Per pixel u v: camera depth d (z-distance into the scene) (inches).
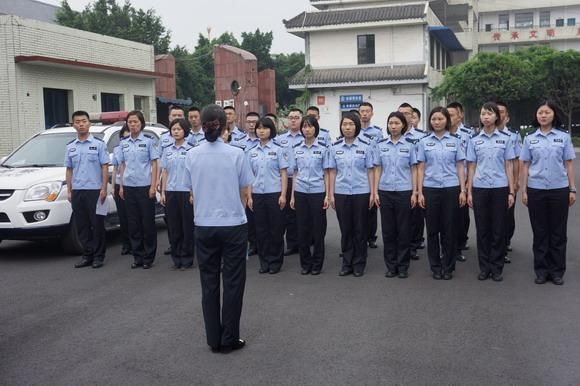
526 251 328.2
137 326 211.0
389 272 279.4
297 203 287.1
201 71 1421.0
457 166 272.2
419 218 316.5
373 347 186.7
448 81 1128.8
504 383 159.8
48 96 691.4
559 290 249.4
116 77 784.9
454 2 1558.8
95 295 253.1
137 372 170.9
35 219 314.5
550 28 1777.8
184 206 297.6
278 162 289.1
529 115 1254.3
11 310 232.4
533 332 198.2
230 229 182.4
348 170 278.2
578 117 1405.0
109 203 358.6
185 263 303.7
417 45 1150.3
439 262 275.4
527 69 1147.3
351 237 283.0
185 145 300.5
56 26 686.5
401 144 275.6
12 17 633.0
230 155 183.3
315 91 1192.2
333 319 215.2
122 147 308.7
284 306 232.5
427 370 168.6
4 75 636.7
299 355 181.3
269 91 1075.3
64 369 173.6
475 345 187.2
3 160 363.9
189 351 186.5
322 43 1198.3
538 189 257.6
